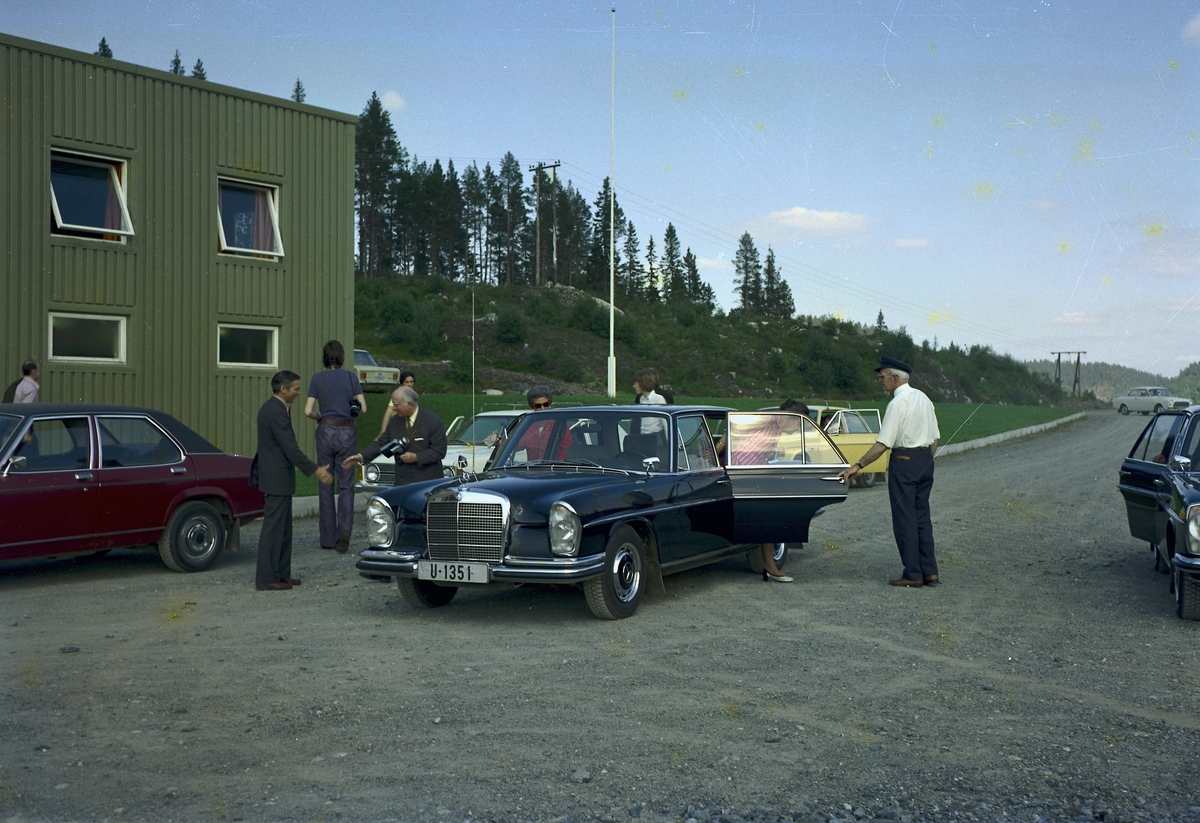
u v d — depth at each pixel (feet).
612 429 25.49
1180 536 22.24
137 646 19.42
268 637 20.34
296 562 30.86
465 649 19.27
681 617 22.59
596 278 369.50
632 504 22.62
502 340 210.79
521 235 362.94
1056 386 222.48
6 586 26.58
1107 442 117.19
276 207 55.47
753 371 237.25
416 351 203.10
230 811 11.14
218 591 25.96
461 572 21.40
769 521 26.53
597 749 13.29
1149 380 245.24
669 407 25.82
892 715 14.94
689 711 15.05
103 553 33.35
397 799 11.51
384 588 26.45
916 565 26.96
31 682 16.60
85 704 15.33
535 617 22.58
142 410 29.22
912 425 26.94
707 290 414.00
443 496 21.90
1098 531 39.83
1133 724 14.64
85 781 12.05
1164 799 11.69
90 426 27.76
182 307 51.21
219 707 15.20
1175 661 18.53
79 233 47.88
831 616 22.71
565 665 17.97
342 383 32.99
